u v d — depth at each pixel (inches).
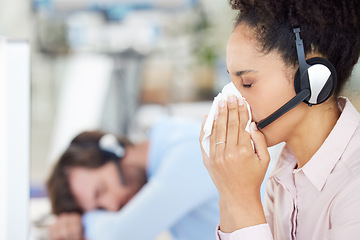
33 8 220.4
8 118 41.8
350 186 40.9
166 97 214.2
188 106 187.0
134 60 205.8
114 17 205.9
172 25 225.0
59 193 113.1
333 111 44.1
